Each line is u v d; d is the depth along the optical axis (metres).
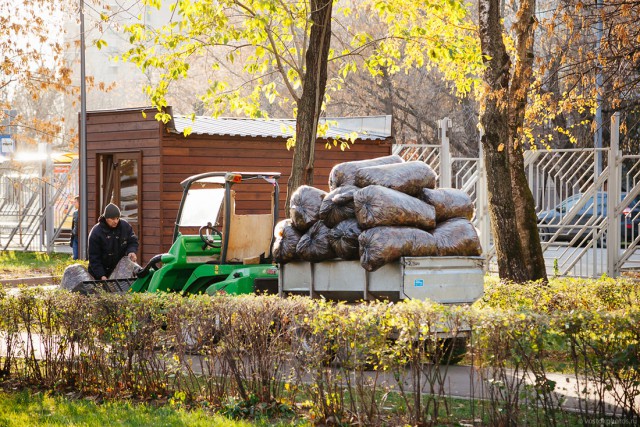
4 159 30.84
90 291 13.73
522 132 14.73
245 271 12.55
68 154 33.97
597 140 28.48
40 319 10.44
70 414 8.98
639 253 24.12
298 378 8.52
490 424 7.54
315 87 15.46
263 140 22.66
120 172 23.12
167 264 13.19
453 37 18.14
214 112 17.00
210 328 9.09
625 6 12.89
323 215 11.36
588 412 7.73
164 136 21.59
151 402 9.41
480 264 11.36
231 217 12.92
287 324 8.64
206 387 9.30
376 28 41.81
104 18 16.34
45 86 28.03
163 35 15.70
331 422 8.10
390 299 10.90
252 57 16.92
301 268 11.86
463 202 11.59
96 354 9.95
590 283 13.63
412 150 27.64
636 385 7.20
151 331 9.53
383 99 41.97
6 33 26.72
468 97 40.88
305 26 16.50
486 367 7.62
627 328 7.21
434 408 7.85
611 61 13.57
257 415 8.59
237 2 15.63
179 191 21.75
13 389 10.33
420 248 10.78
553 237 20.41
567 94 15.17
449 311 7.79
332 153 23.83
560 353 10.16
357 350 7.96
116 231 14.55
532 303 12.38
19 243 32.19
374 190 10.80
